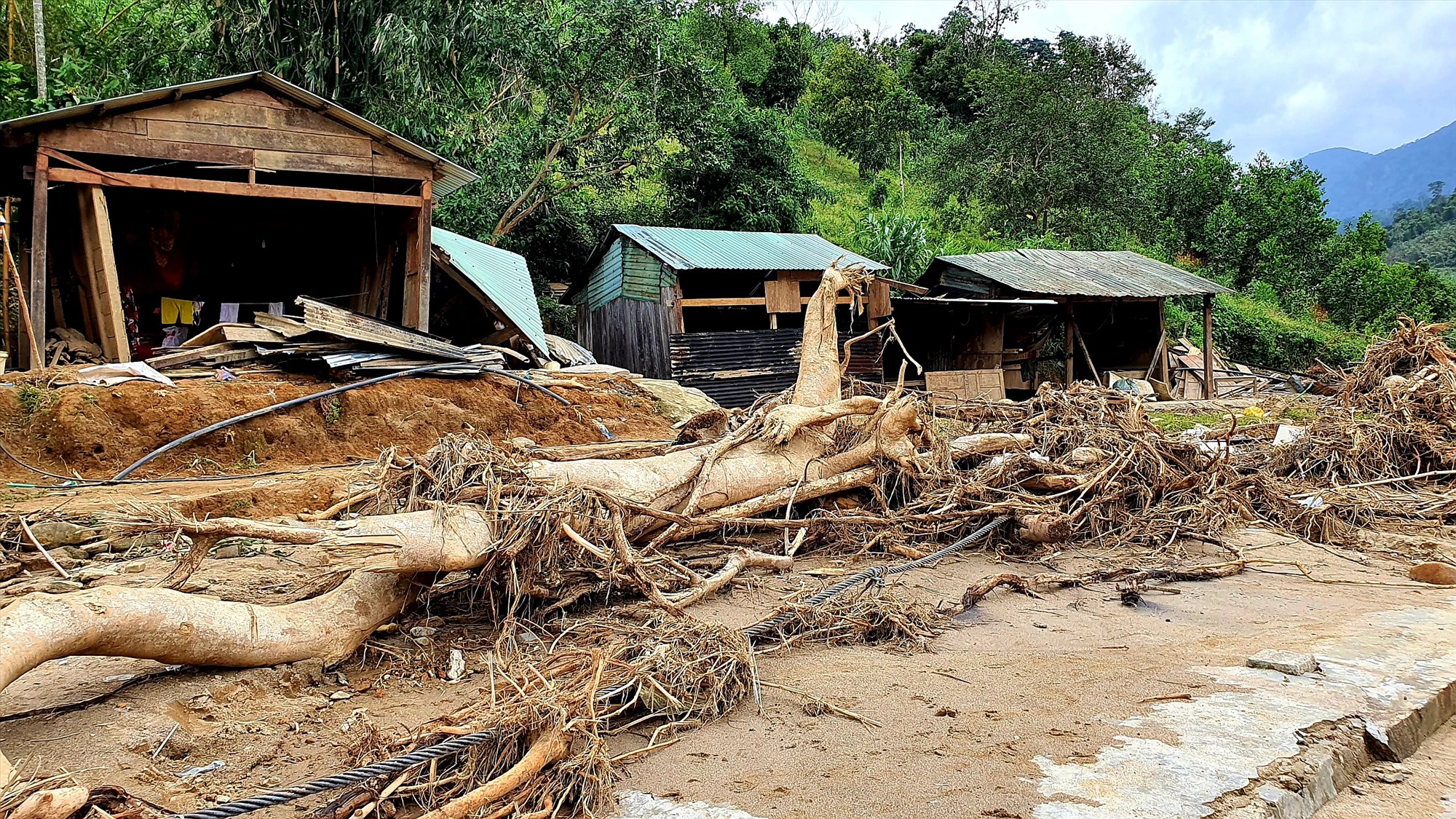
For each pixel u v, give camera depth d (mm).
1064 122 40969
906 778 3332
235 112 12195
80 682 4375
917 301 20656
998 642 5270
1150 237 43406
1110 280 24188
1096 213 40938
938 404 10492
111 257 11594
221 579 6023
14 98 16016
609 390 14320
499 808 3125
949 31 62469
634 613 5484
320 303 11484
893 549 7449
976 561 7492
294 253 17359
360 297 16641
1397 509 9539
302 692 4414
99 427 9086
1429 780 3576
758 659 4953
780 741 3785
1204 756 3439
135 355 14164
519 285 18422
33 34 19625
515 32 21406
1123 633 5441
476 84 22344
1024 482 8391
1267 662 4523
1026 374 25422
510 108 23859
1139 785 3201
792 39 54469
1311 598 6293
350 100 18688
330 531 4602
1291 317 39562
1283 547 8102
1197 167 47000
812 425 7934
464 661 4828
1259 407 19609
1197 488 8977
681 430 8719
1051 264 25422
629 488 6434
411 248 13992
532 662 4598
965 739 3691
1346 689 4191
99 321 12164
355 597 4883
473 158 22297
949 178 43469
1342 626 5379
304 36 17984
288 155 12555
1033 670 4633
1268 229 43656
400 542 4754
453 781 3344
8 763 2975
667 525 6641
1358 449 10891
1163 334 25125
